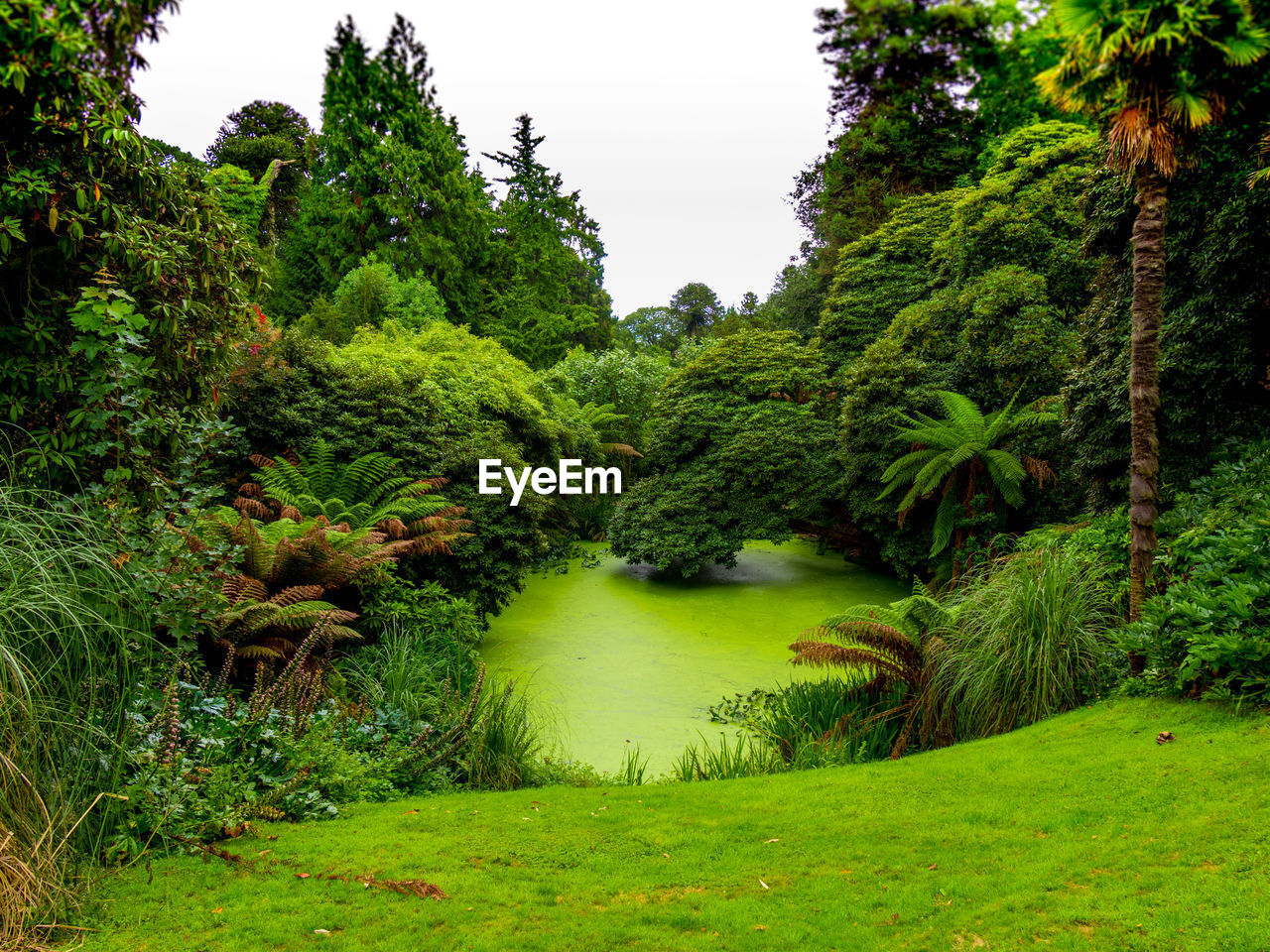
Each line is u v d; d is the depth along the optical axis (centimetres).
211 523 536
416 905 254
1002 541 913
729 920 242
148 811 294
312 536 563
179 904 250
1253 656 358
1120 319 675
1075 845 269
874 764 420
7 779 247
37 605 289
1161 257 413
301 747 369
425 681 543
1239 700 360
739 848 302
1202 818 270
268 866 282
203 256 479
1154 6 250
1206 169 581
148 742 313
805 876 274
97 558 334
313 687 438
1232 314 573
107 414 398
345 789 371
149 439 437
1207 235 588
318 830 322
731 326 3008
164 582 376
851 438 1171
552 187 3028
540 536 914
